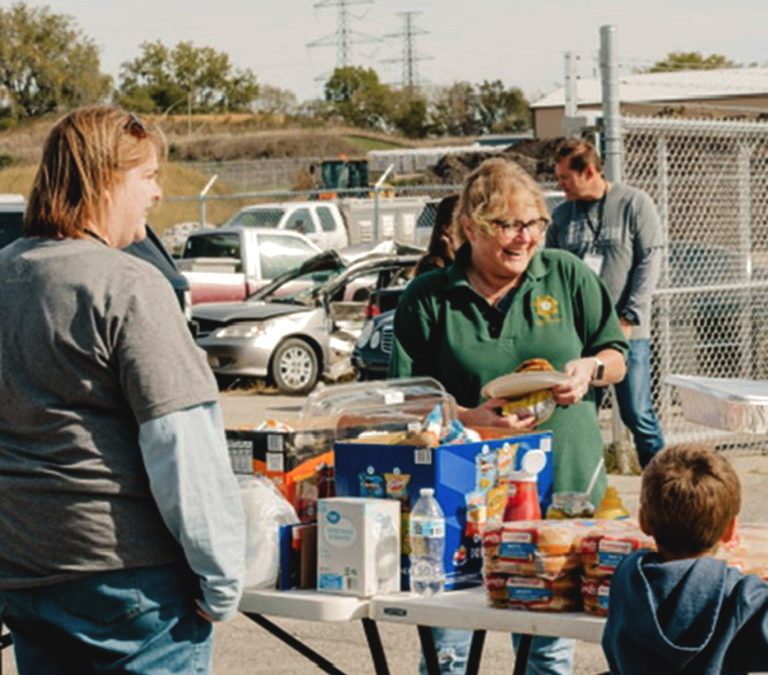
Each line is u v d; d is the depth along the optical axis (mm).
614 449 10539
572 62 23578
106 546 3297
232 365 16156
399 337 4758
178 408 3256
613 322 4758
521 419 4438
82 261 3312
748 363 11562
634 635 3355
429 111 100250
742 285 11102
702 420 4551
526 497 4125
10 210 12117
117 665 3348
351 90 99812
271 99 89938
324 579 3893
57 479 3293
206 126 81188
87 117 3414
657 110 41719
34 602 3379
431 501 3912
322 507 3895
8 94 79375
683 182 11398
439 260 6660
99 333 3264
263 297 17391
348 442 4109
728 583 3342
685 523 3375
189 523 3260
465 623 3719
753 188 11734
